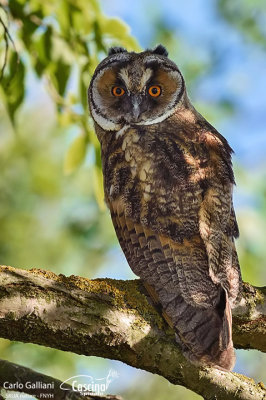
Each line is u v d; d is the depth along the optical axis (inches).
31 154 726.5
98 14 481.7
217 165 395.9
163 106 451.8
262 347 390.0
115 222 399.2
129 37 484.4
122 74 461.7
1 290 319.9
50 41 482.3
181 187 378.6
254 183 693.3
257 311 380.5
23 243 692.1
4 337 327.9
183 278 354.0
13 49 476.1
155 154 395.5
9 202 710.5
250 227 651.5
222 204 380.5
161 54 502.9
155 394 652.7
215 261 360.2
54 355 601.0
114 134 456.4
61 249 693.9
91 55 485.7
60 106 487.2
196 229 366.3
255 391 354.0
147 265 364.8
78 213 711.1
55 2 486.3
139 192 387.2
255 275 645.9
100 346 339.0
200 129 428.5
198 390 354.0
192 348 336.8
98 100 470.9
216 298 349.4
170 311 345.1
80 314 332.2
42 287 327.9
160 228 370.9
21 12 483.2
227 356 334.0
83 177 718.5
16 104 480.7
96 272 692.7
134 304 349.4
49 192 716.0
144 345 344.2
